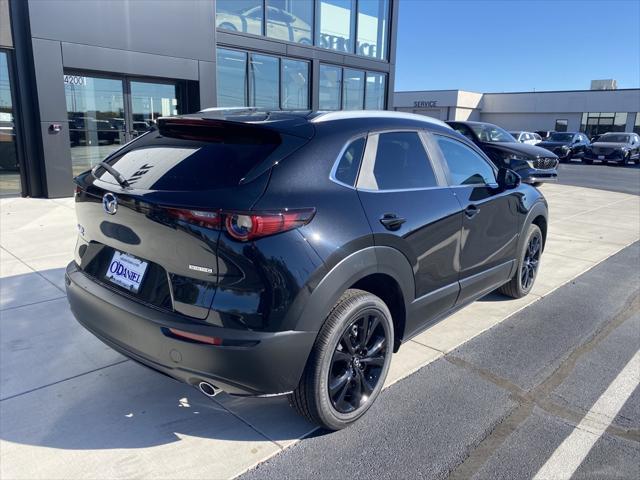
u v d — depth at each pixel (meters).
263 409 3.14
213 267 2.43
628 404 3.30
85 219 3.08
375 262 2.89
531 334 4.35
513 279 4.95
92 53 9.66
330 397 2.79
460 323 4.56
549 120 47.22
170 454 2.70
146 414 3.04
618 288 5.62
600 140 26.53
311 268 2.54
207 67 11.34
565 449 2.83
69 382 3.34
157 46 10.48
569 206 11.41
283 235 2.49
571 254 7.09
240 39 12.08
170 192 2.57
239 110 3.40
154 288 2.64
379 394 3.29
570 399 3.34
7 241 6.50
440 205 3.48
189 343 2.45
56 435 2.81
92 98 10.22
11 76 9.22
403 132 3.45
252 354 2.43
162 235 2.54
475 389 3.43
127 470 2.56
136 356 2.72
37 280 5.12
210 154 2.78
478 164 4.25
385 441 2.86
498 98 50.06
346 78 14.80
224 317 2.42
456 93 48.19
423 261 3.32
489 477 2.61
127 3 9.95
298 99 13.75
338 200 2.77
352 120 3.15
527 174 12.73
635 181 17.59
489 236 4.13
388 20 15.65
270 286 2.44
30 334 3.97
